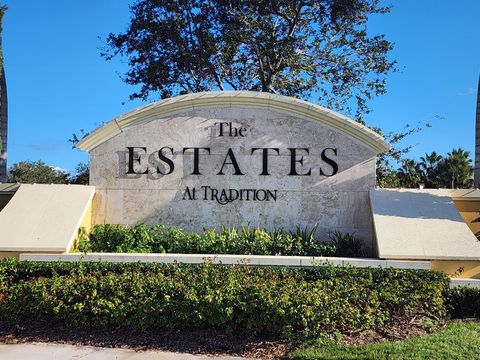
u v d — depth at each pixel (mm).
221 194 12141
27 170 40312
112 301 7902
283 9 23641
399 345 7070
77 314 7883
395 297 8031
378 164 23078
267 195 12062
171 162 12289
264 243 11031
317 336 7395
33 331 7957
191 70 25922
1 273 9289
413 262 9633
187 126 12320
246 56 25484
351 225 11844
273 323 7441
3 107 22125
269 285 7840
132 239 11383
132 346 7387
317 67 24703
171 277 8461
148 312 7734
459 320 8680
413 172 26125
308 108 11992
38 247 10398
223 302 7566
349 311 7527
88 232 11875
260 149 12164
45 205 11523
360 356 6578
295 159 12094
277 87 25172
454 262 9898
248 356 7016
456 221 10758
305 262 9695
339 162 12008
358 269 9188
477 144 23328
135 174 12320
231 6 23703
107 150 12406
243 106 12250
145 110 12289
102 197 12320
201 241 11117
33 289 8109
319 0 23250
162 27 25062
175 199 12219
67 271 9383
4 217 11117
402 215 10969
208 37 24453
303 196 12008
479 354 6664
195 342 7445
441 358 6496
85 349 7273
